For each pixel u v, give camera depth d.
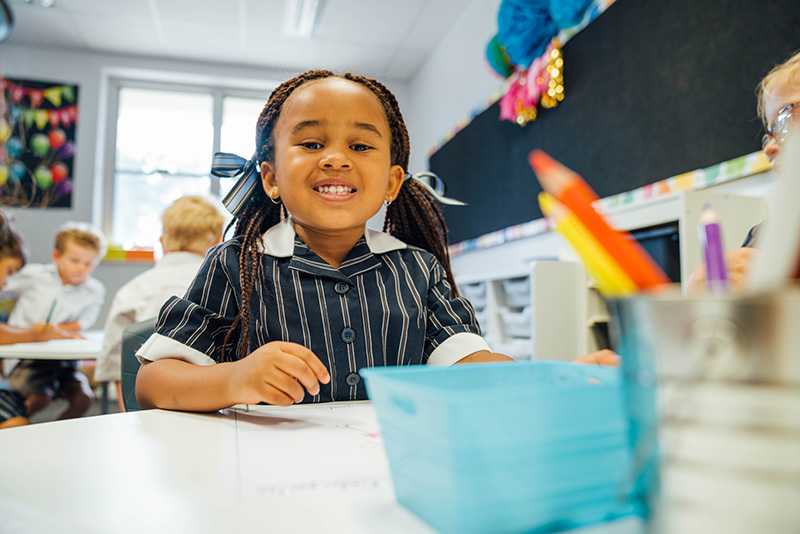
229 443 0.40
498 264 2.59
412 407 0.25
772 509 0.17
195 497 0.28
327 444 0.40
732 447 0.18
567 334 1.65
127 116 3.66
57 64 3.42
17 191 3.29
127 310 1.53
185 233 1.68
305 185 0.71
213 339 0.69
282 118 0.75
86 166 3.40
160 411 0.53
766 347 0.17
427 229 0.91
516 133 2.39
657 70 1.61
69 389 2.13
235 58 3.59
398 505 0.27
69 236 2.40
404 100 3.99
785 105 0.96
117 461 0.35
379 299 0.75
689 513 0.19
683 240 1.15
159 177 3.64
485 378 0.32
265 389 0.49
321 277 0.74
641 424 0.20
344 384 0.71
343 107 0.71
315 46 3.44
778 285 0.18
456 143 3.03
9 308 2.36
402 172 0.86
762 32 1.27
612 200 1.80
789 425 0.17
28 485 0.30
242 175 0.82
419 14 3.08
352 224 0.72
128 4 2.95
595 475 0.24
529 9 2.10
